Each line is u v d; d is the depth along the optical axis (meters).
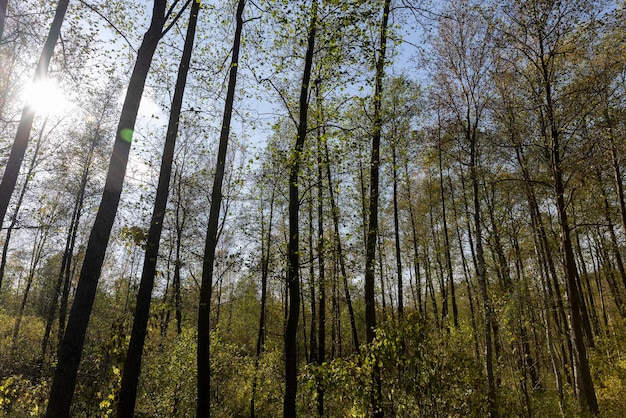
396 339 6.75
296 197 8.32
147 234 7.54
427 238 20.98
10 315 23.89
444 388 6.82
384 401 6.96
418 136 13.59
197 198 16.20
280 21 7.95
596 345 16.28
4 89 13.32
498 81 13.51
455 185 18.92
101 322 14.95
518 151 14.81
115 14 8.76
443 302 20.45
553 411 12.36
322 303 14.23
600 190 15.91
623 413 11.58
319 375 7.11
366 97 8.38
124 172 6.22
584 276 22.11
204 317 7.45
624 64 11.68
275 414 14.95
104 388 7.33
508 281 15.08
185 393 11.06
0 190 7.23
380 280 15.07
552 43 12.44
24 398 7.72
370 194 9.77
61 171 18.09
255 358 15.58
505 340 12.75
